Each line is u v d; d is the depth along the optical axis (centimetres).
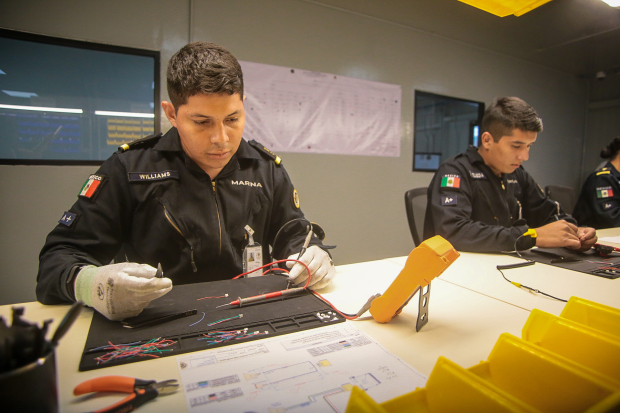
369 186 301
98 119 206
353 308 69
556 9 277
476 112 374
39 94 192
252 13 239
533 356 39
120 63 208
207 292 76
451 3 267
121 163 98
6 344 29
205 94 77
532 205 190
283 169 123
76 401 39
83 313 65
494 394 31
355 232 297
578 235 122
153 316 62
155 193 98
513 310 69
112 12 201
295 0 255
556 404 36
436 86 330
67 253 80
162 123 219
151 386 41
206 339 54
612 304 73
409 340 55
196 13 221
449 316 66
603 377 34
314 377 44
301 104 263
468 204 153
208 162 90
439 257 54
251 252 101
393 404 35
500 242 123
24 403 28
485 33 323
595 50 366
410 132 319
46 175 193
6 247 186
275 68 251
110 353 49
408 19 293
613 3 198
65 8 190
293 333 57
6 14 178
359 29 284
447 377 35
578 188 477
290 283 78
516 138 149
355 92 286
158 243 99
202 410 38
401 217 320
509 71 382
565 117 447
